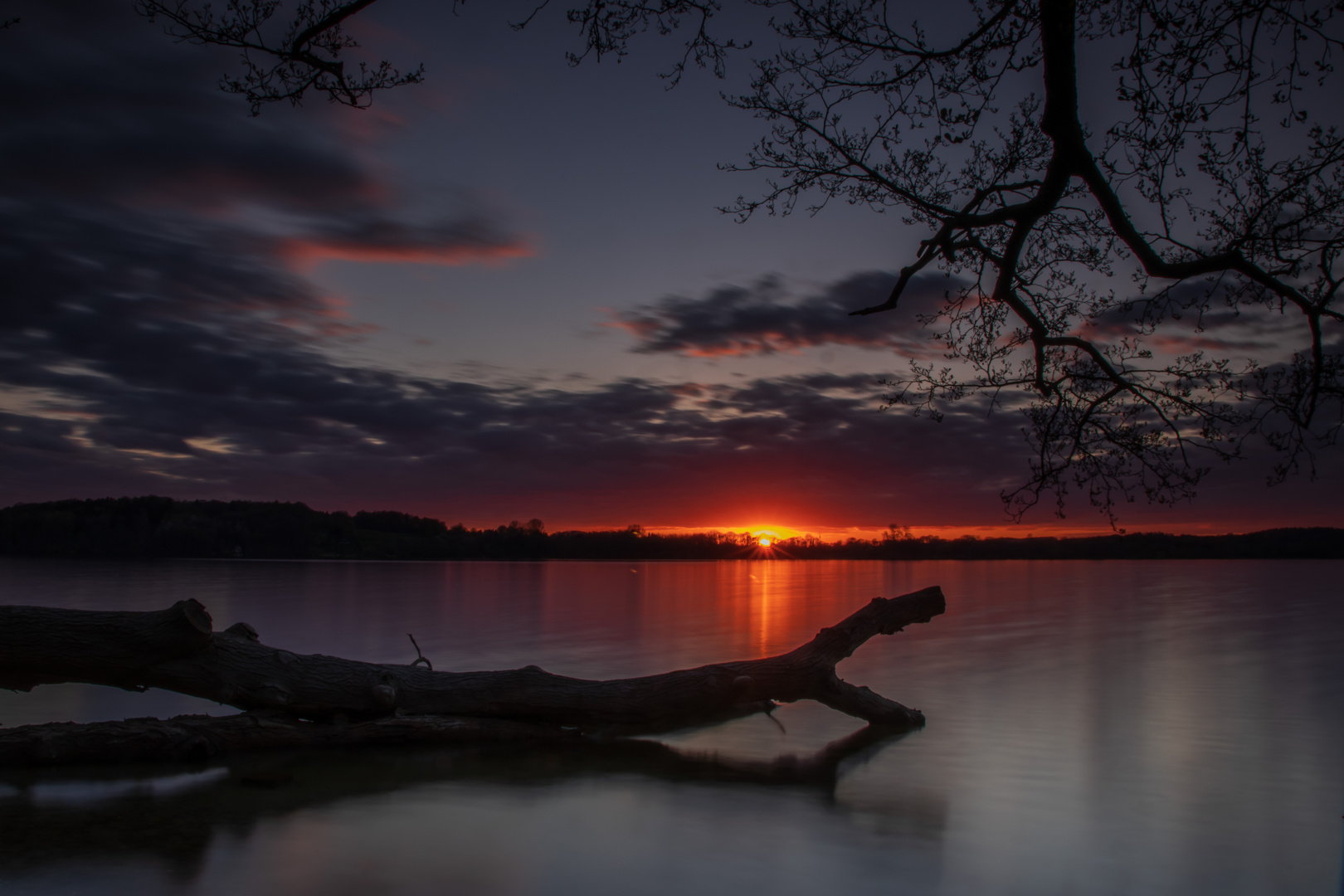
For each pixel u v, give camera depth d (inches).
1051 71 202.2
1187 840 216.7
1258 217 222.7
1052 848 210.8
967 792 260.8
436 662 539.5
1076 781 275.6
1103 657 588.4
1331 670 524.4
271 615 880.9
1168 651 618.8
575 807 240.5
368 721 320.5
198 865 186.7
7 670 294.7
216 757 291.6
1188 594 1429.6
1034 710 399.2
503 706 335.6
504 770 285.3
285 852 197.2
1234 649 634.8
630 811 237.8
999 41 224.5
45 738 273.9
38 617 294.2
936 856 203.5
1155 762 300.2
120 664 297.4
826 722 378.3
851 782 273.6
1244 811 241.4
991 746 326.6
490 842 208.2
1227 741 332.5
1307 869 197.5
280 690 311.9
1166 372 240.1
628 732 351.3
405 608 995.3
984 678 495.5
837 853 204.8
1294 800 253.0
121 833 207.6
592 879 185.0
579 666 524.7
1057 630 787.4
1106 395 243.1
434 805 240.5
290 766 283.7
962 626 824.9
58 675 299.1
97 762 280.2
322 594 1238.3
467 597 1254.3
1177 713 388.2
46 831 207.6
